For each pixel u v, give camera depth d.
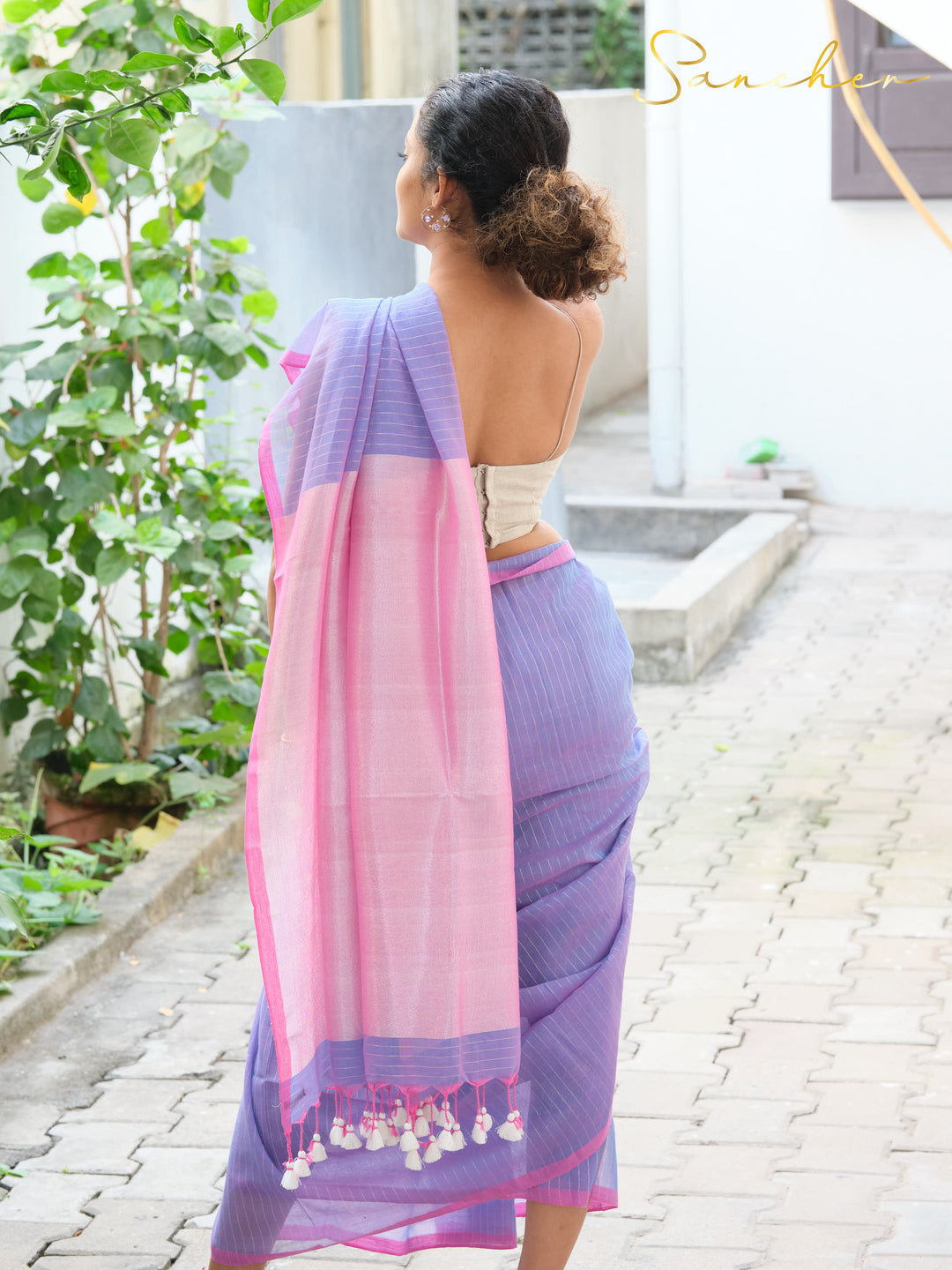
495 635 2.20
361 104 6.91
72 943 4.12
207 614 5.43
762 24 9.54
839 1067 3.54
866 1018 3.77
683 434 10.04
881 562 8.68
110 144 2.72
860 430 9.91
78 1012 3.91
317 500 2.17
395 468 2.18
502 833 2.19
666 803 5.36
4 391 5.12
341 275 6.99
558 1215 2.35
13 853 4.60
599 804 2.37
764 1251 2.86
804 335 9.86
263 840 2.17
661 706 6.50
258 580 6.60
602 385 12.83
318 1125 2.34
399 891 2.18
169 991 4.03
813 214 9.71
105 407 4.69
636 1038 3.71
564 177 2.24
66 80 2.67
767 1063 3.57
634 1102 3.42
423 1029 2.18
